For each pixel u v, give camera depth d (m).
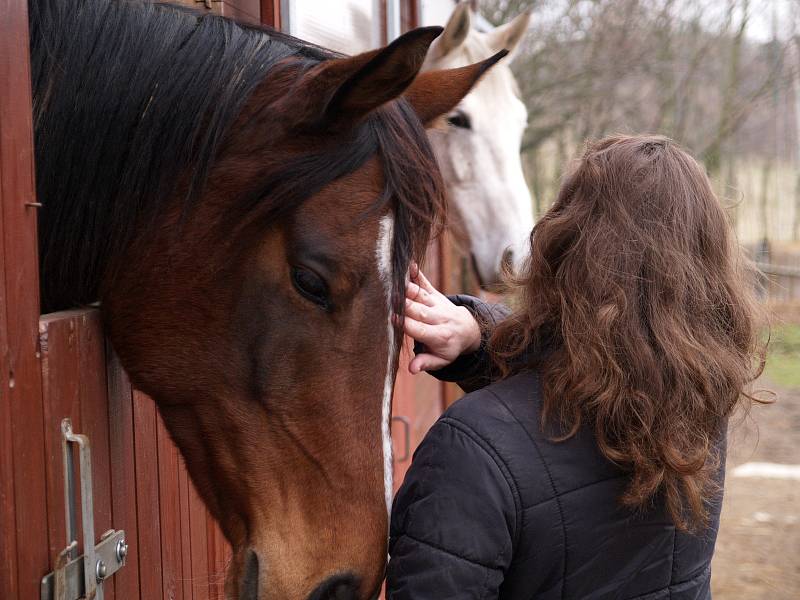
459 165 3.84
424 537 1.23
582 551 1.27
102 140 1.48
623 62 10.62
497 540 1.22
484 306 1.74
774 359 10.20
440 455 1.26
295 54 1.56
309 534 1.39
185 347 1.45
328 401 1.39
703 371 1.24
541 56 10.31
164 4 1.60
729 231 1.37
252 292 1.41
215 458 1.46
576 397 1.24
